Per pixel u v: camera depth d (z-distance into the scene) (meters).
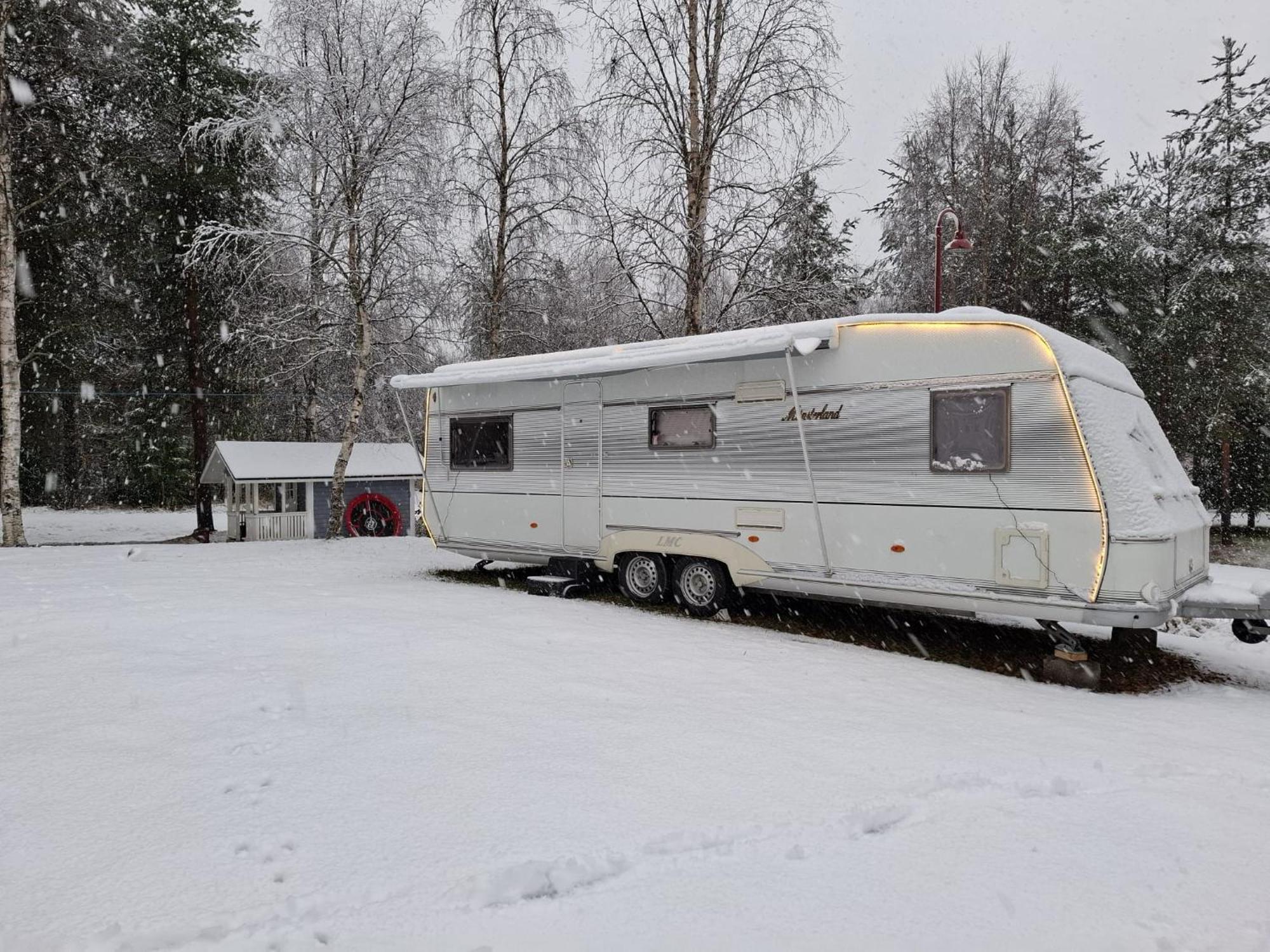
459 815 3.35
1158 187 23.28
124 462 34.28
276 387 19.08
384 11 14.88
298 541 15.95
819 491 7.45
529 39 15.27
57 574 10.30
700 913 2.71
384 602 8.31
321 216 14.94
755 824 3.34
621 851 3.08
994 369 6.46
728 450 8.09
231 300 17.48
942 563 6.73
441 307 15.80
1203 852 3.23
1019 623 8.43
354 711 4.62
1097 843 3.29
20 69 15.95
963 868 3.05
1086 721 4.98
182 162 19.09
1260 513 25.58
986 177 20.00
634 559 9.00
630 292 13.62
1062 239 19.94
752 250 12.86
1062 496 6.11
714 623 8.02
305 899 2.70
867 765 4.02
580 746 4.17
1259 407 21.12
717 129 12.81
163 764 3.82
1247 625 6.45
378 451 19.94
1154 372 20.58
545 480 9.65
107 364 24.59
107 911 2.61
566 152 15.08
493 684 5.23
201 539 20.56
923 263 21.70
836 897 2.83
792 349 7.13
